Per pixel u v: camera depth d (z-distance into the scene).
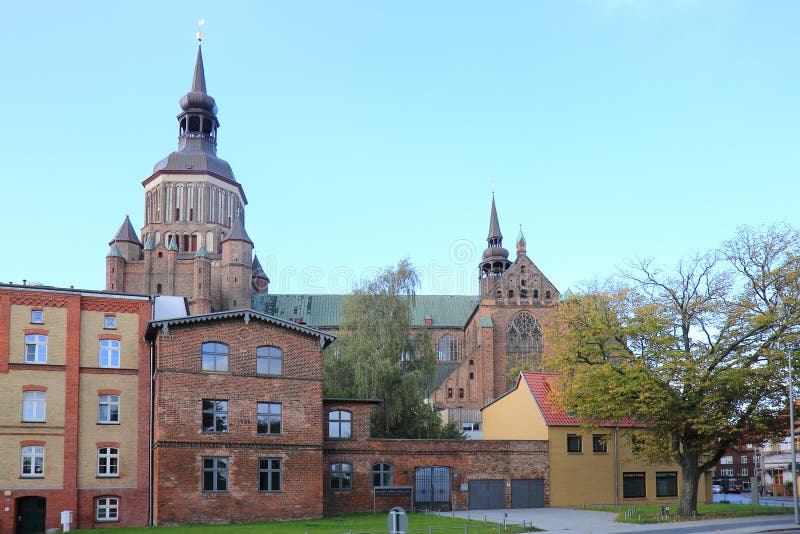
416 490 57.41
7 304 50.31
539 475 59.78
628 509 53.81
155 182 122.94
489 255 130.50
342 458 55.84
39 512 48.91
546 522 45.31
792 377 46.81
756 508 52.69
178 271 112.38
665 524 43.06
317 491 50.91
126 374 52.09
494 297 111.31
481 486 58.66
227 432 49.28
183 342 49.22
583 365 51.44
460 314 130.75
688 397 47.16
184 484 47.78
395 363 72.62
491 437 75.25
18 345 50.12
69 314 51.44
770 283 47.91
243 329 50.81
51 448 49.47
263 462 49.84
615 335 50.00
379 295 76.62
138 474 50.84
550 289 111.56
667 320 47.44
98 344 52.03
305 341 52.44
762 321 45.19
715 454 50.00
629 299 50.62
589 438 61.34
